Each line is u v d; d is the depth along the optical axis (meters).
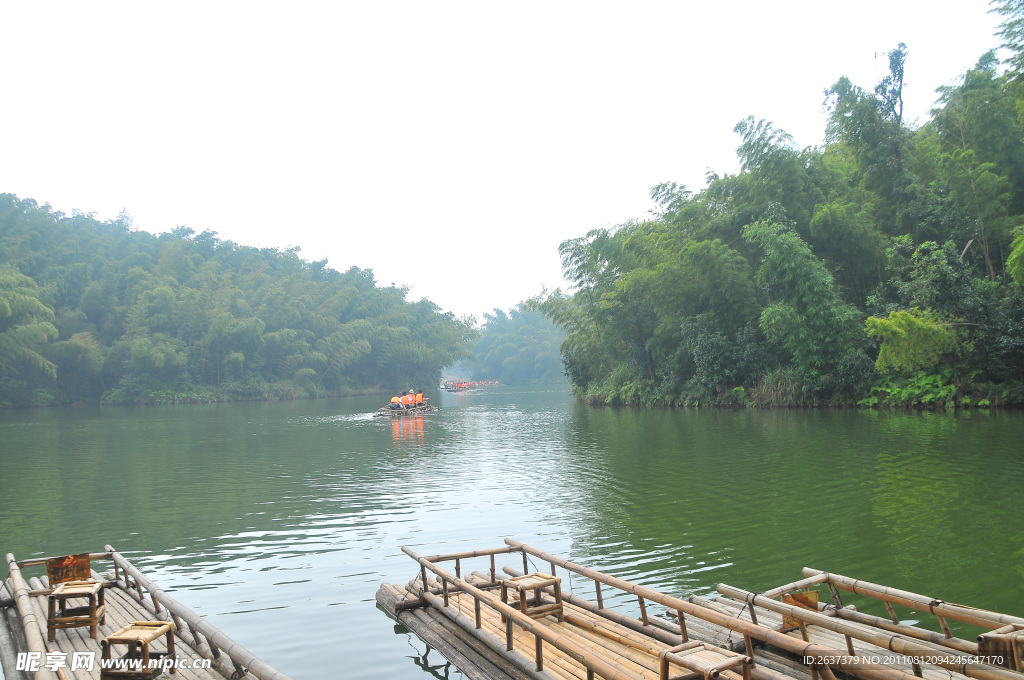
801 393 35.47
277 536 12.74
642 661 6.63
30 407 61.59
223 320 71.12
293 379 79.19
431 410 48.81
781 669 6.38
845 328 33.72
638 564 10.41
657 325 45.72
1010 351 28.25
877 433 23.81
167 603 7.30
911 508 12.85
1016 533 10.97
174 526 13.62
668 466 19.19
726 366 39.44
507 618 7.04
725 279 37.78
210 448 26.53
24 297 57.53
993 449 19.03
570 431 31.38
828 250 36.78
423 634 7.93
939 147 35.28
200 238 93.69
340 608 9.02
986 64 36.75
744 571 9.85
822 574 7.64
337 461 22.44
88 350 64.44
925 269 30.36
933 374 31.30
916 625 7.71
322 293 90.62
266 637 8.09
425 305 102.25
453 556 9.13
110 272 74.31
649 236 44.97
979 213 31.91
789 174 37.09
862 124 35.91
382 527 13.27
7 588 8.84
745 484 15.99
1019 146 32.00
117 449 26.36
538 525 13.05
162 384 68.06
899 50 36.00
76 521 14.12
